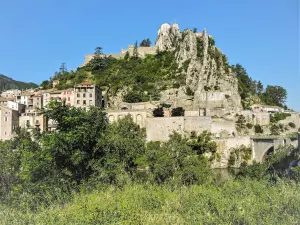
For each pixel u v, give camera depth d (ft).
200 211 76.13
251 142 323.78
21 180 127.34
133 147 195.83
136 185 114.83
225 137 327.06
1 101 485.56
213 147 311.27
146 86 538.06
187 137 331.36
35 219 78.18
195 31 655.35
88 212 78.54
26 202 101.45
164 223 70.95
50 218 76.89
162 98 504.84
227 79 536.83
